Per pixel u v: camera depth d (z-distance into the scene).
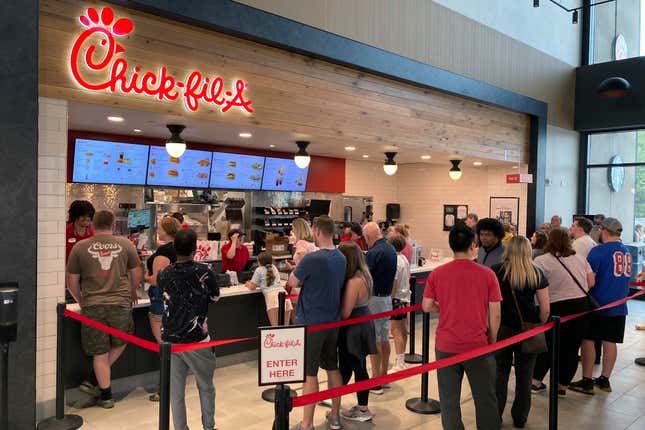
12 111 3.53
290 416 4.11
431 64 7.26
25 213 3.61
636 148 10.21
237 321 5.41
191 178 7.51
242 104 5.16
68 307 4.28
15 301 3.26
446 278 3.18
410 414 4.16
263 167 8.27
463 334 3.10
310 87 5.77
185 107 4.73
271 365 2.38
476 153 8.25
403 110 6.95
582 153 10.89
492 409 3.11
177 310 3.36
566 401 4.55
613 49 10.63
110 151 6.64
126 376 4.58
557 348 3.69
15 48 3.53
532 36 9.50
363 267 3.90
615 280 4.71
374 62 6.32
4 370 3.33
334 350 3.76
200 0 4.58
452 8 7.84
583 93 10.49
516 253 3.69
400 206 10.77
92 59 4.12
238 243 6.05
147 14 4.43
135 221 6.85
